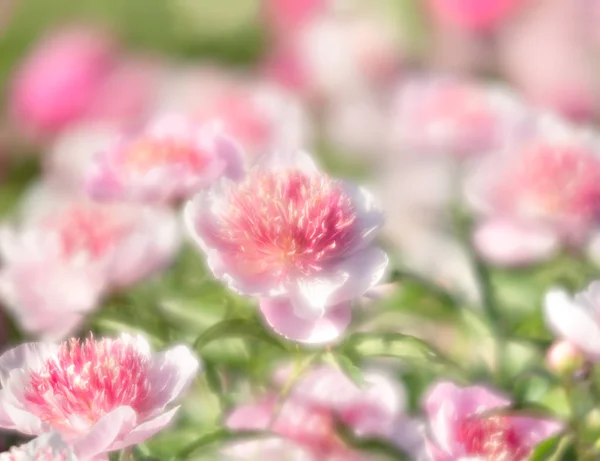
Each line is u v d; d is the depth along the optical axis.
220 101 2.19
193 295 1.91
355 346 1.73
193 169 1.87
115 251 1.85
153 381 1.64
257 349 1.83
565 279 1.98
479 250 1.99
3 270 1.94
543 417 1.71
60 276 1.87
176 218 1.90
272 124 2.15
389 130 2.64
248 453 1.75
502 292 1.98
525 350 1.89
